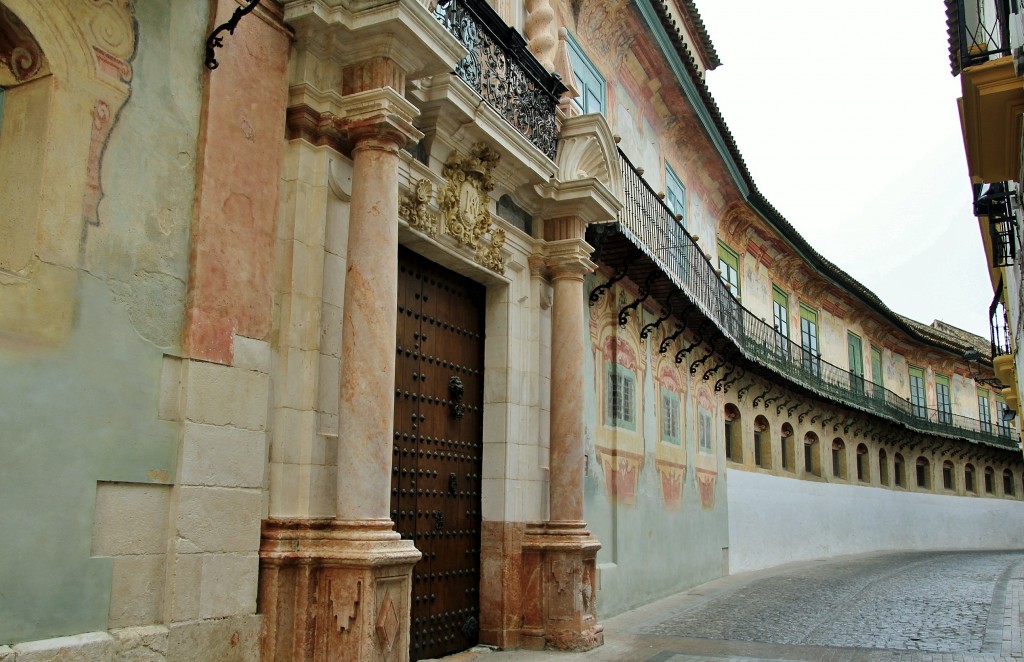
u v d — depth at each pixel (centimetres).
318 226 634
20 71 481
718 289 1698
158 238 520
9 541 427
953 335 4078
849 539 2805
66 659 440
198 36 561
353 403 608
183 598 508
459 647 830
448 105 753
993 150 847
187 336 528
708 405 1814
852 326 3116
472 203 838
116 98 504
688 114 1716
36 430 444
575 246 953
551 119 955
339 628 570
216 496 535
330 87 647
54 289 459
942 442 3725
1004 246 1321
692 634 979
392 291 632
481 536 881
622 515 1231
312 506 602
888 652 861
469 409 885
